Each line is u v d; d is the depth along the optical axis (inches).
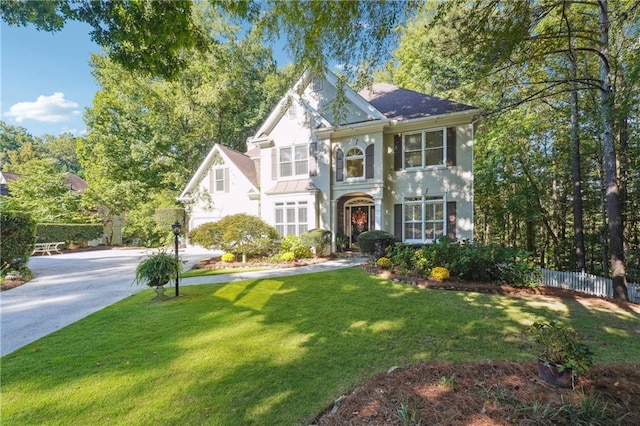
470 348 173.8
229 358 163.2
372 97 649.0
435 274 336.8
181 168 967.0
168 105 956.6
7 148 2188.7
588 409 98.3
